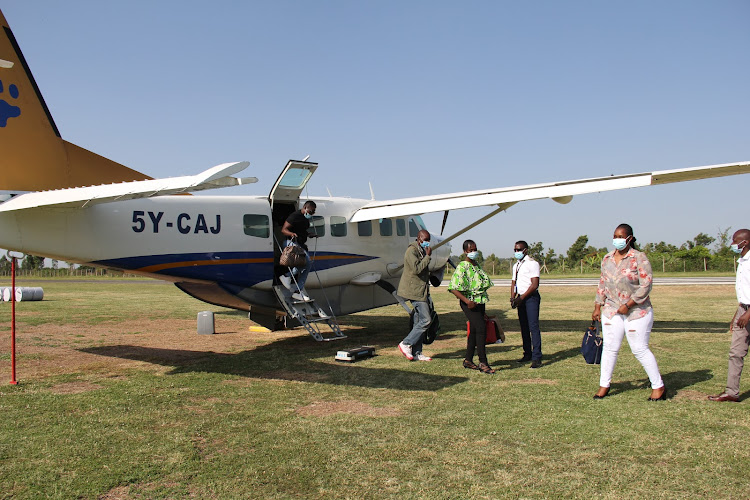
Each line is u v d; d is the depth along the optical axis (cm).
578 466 359
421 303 720
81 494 319
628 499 311
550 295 1850
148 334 1026
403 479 341
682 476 341
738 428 429
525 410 487
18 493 319
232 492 323
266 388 580
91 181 754
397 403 516
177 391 568
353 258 989
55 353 809
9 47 682
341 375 644
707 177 708
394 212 933
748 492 318
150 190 487
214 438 417
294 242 839
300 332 1051
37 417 471
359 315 1352
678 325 1032
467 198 873
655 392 509
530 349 711
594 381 596
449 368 679
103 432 430
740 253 486
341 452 388
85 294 2217
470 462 368
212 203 798
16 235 623
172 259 752
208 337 987
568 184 771
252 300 863
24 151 689
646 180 699
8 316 1332
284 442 408
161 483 335
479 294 648
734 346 496
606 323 516
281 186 826
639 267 496
